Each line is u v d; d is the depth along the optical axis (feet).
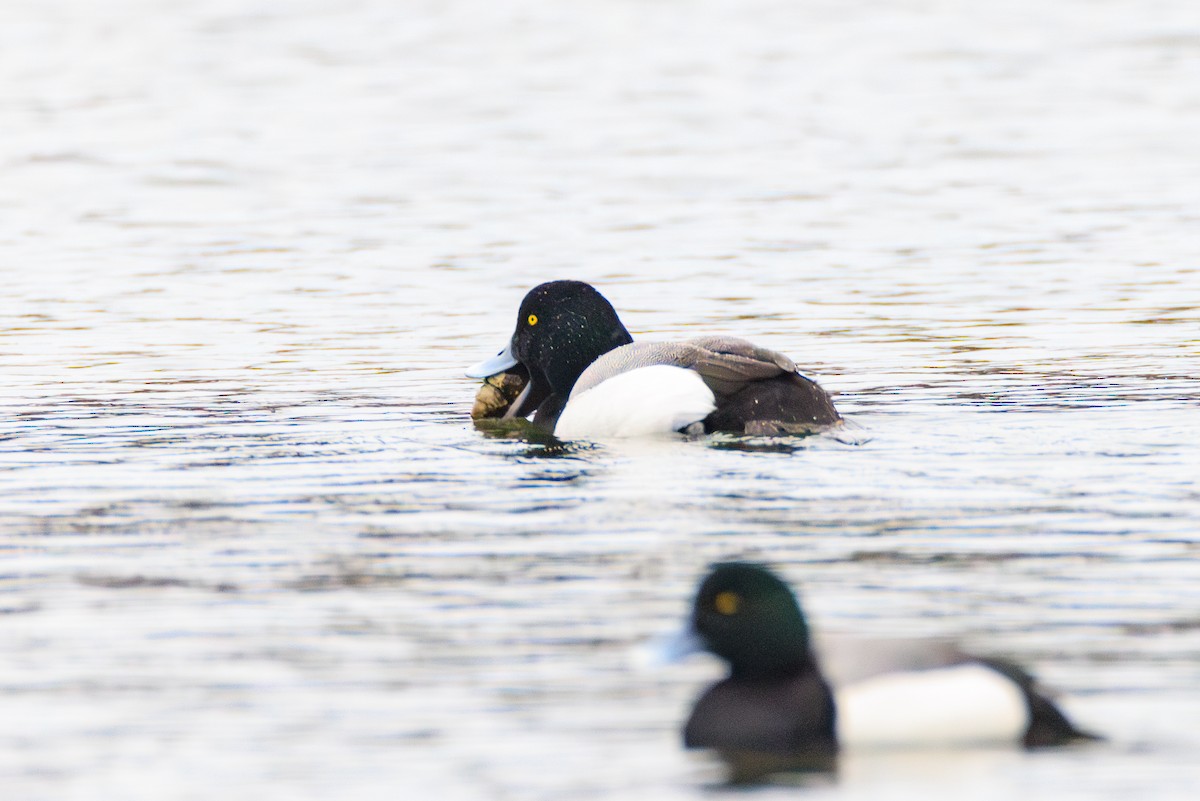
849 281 71.72
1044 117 118.21
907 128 114.73
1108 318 63.67
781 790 24.88
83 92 133.28
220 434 47.67
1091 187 94.07
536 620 31.65
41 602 33.01
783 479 41.04
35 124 119.44
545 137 112.78
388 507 39.52
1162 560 34.47
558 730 26.99
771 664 26.61
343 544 36.60
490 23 169.07
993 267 74.18
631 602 32.53
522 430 48.47
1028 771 25.18
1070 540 35.86
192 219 88.48
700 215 87.40
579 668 29.40
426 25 168.04
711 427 45.39
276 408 51.44
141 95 131.54
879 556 34.99
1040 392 51.44
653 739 26.63
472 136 113.29
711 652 26.84
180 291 71.51
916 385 53.06
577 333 50.93
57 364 58.23
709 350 47.03
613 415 46.14
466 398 53.11
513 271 74.79
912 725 25.85
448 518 38.47
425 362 58.39
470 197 93.15
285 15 174.29
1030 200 90.58
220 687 28.73
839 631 30.71
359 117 121.49
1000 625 30.94
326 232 84.43
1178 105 121.90
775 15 172.04
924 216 86.58
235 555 35.91
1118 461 42.27
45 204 93.25
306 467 43.65
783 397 45.57
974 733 25.89
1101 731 26.43
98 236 84.33
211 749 26.45
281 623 31.71
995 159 103.45
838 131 114.01
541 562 35.06
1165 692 27.81
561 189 95.04
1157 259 75.41
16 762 26.13
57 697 28.45
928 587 33.04
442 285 72.08
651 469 42.29
